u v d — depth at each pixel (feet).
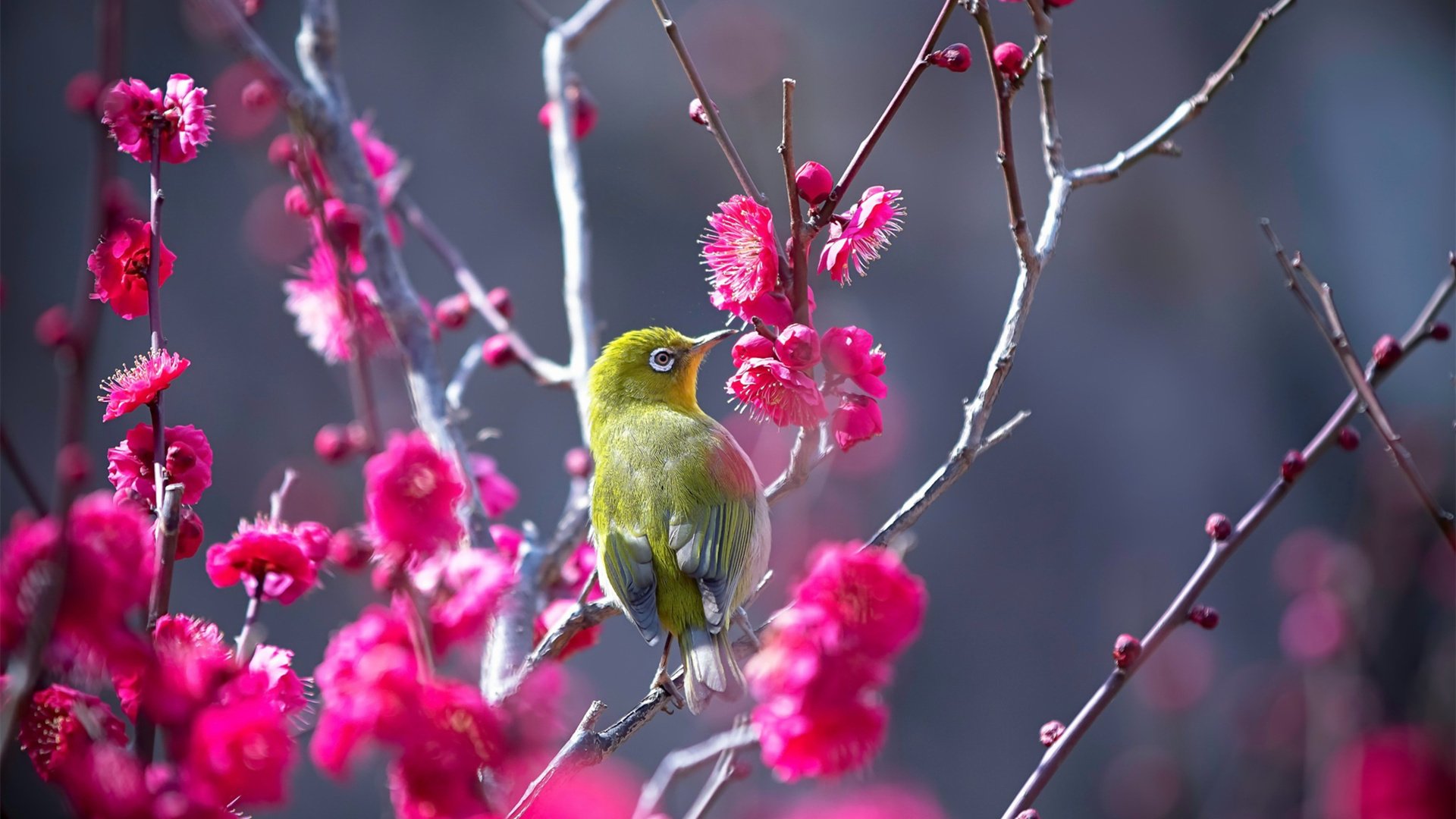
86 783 11.35
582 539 22.80
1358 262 57.67
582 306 24.86
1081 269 57.93
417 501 12.89
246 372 49.73
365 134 23.15
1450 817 16.60
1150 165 57.82
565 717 12.40
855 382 16.84
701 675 19.43
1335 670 36.32
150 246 15.12
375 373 25.11
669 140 55.01
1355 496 55.11
